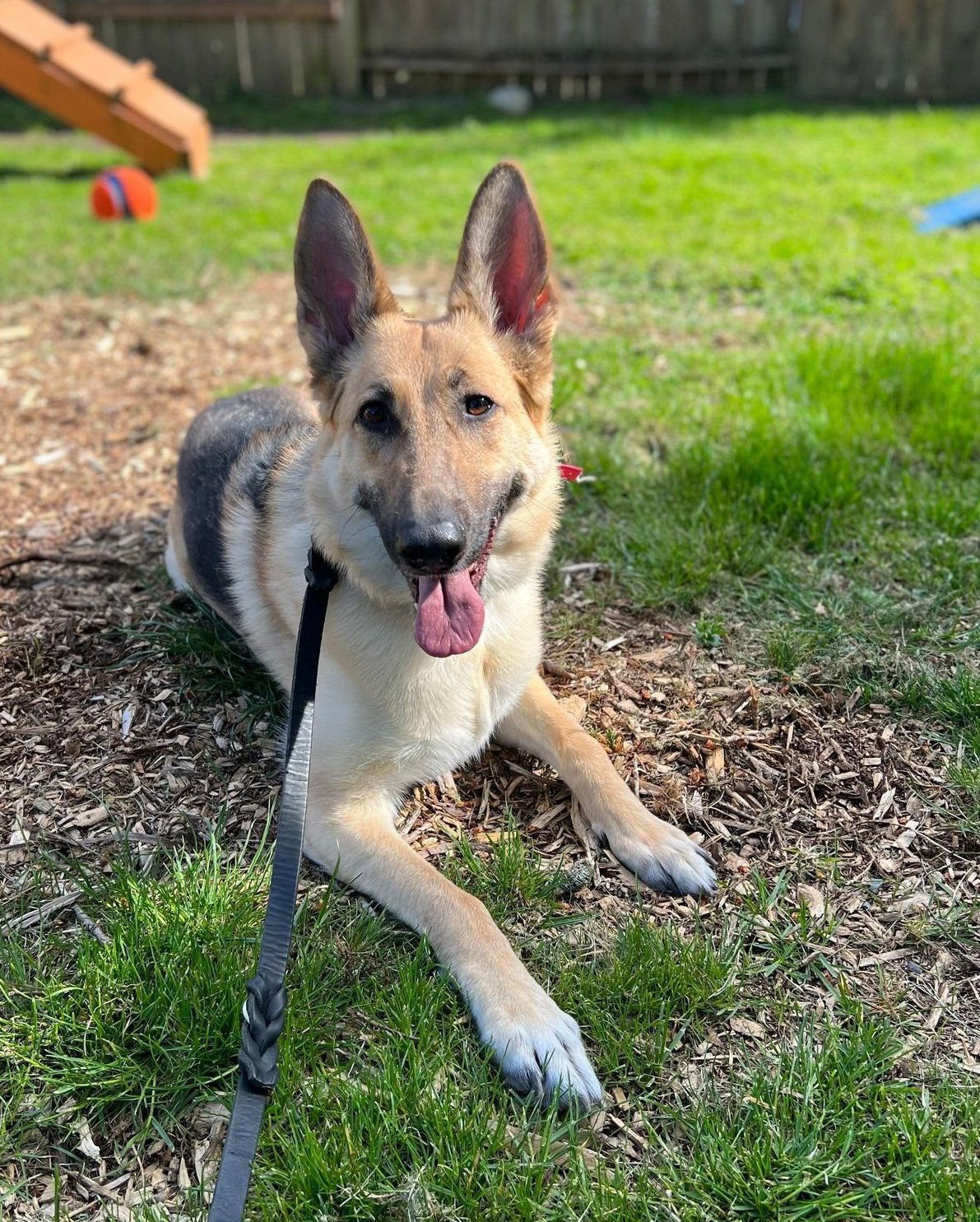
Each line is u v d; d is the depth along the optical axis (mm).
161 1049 618
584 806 784
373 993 660
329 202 740
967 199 2234
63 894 731
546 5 3760
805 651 929
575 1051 609
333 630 757
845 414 1303
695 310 1763
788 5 3688
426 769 794
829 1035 616
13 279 2000
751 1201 540
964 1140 566
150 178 2824
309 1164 552
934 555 1040
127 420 1447
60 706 901
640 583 1043
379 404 716
